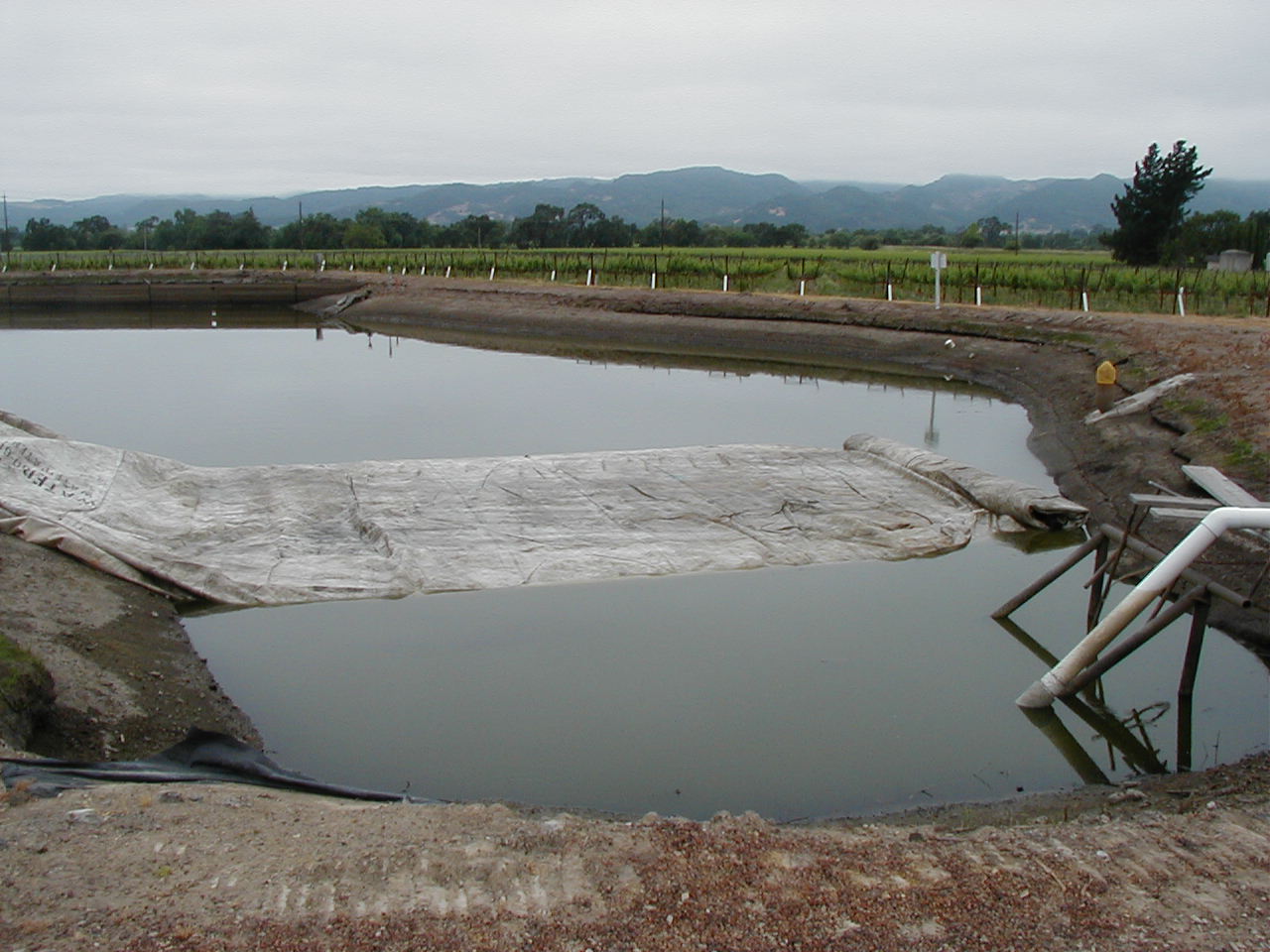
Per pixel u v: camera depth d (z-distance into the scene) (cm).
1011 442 1827
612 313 3572
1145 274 3027
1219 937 446
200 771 639
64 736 680
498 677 870
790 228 9038
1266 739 775
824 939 438
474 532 1167
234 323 3972
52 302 4541
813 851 507
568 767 725
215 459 1673
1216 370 1778
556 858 490
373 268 5212
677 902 459
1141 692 850
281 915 437
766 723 794
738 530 1212
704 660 907
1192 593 784
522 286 4184
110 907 435
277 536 1130
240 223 8731
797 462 1441
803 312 3231
